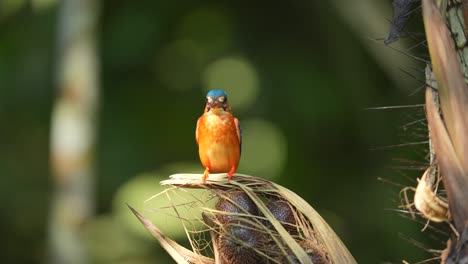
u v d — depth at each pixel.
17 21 15.61
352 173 14.88
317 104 14.76
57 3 13.91
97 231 13.43
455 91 4.17
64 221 12.80
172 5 15.31
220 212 5.32
